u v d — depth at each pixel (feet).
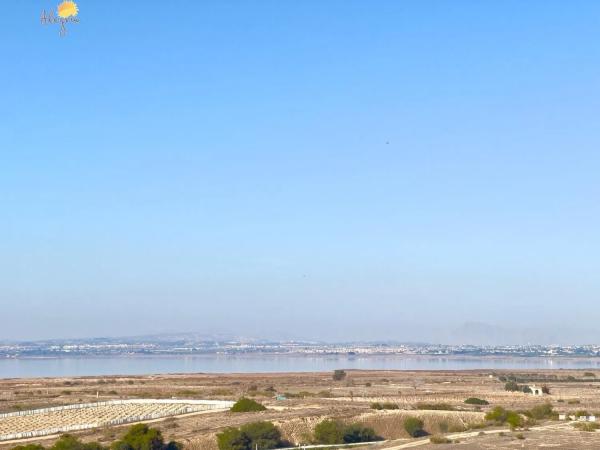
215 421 450.71
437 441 385.91
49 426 451.12
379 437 447.83
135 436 362.53
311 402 579.07
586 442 372.38
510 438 391.24
